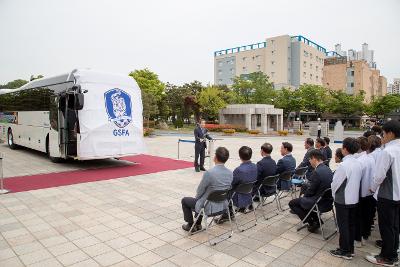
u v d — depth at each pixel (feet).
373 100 189.16
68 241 15.60
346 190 13.65
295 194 25.29
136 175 32.42
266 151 19.92
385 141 13.35
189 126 173.17
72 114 34.96
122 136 36.01
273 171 19.93
